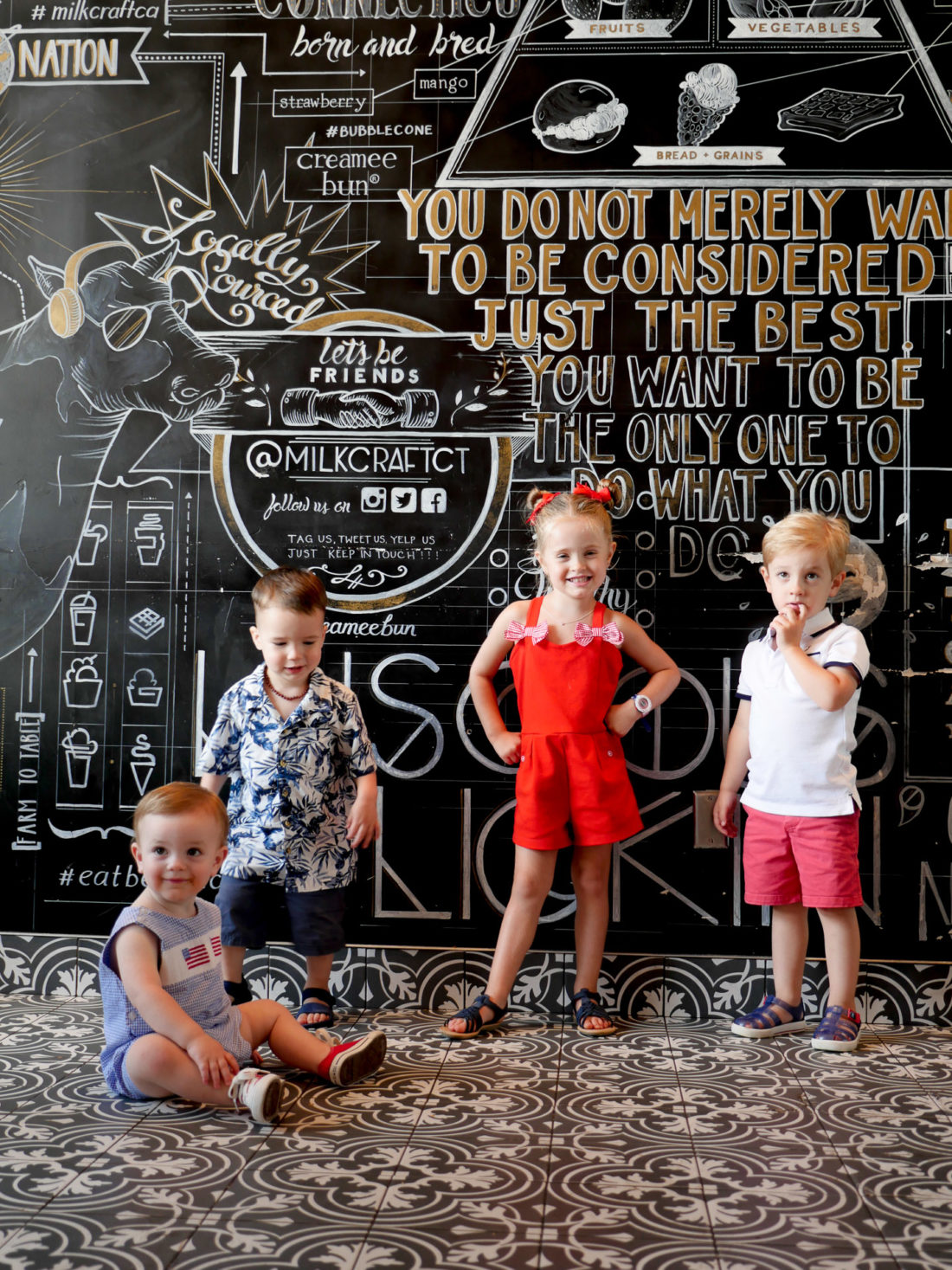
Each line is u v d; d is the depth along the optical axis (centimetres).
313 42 293
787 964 264
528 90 288
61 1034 257
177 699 293
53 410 297
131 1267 152
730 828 273
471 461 289
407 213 291
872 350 282
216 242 295
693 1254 158
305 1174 182
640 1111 211
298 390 293
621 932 280
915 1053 249
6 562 297
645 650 272
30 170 299
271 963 284
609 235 287
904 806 278
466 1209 170
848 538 270
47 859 292
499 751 270
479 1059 242
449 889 284
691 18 285
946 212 281
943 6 280
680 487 284
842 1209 172
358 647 289
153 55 296
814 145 283
